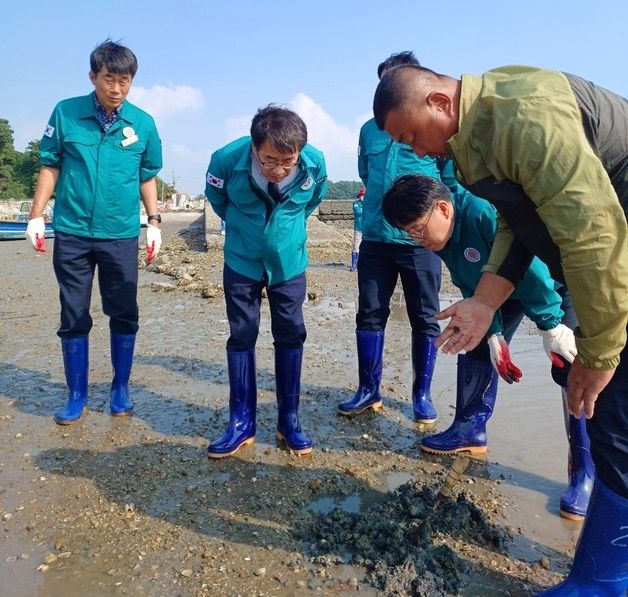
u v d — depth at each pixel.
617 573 2.31
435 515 2.96
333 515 3.00
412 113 2.09
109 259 4.14
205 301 8.39
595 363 1.98
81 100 4.08
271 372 5.32
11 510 3.08
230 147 3.57
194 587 2.51
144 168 4.37
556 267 2.22
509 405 4.63
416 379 4.34
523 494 3.32
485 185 2.05
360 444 3.92
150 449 3.79
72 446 3.83
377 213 4.09
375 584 2.53
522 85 1.91
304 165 3.46
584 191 1.78
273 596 2.46
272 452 3.77
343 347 6.16
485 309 2.52
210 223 14.48
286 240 3.54
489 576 2.62
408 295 4.25
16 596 2.44
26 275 11.31
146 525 2.96
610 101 2.00
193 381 5.09
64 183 4.05
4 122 73.94
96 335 6.53
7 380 5.06
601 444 2.24
